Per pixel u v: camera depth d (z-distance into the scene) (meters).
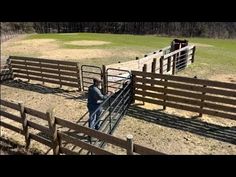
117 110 10.99
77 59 25.31
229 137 9.41
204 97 10.61
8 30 61.53
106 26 73.12
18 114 11.52
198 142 9.06
